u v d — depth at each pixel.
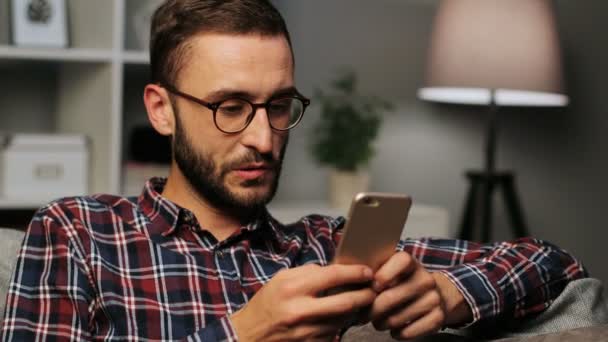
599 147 3.56
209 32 1.12
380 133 3.27
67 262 1.07
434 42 2.91
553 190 3.52
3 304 1.15
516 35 2.79
